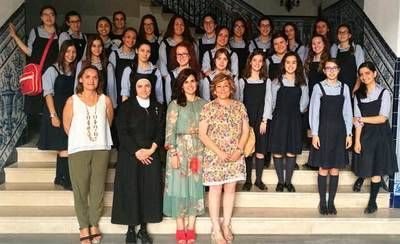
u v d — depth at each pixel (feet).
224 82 15.25
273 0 34.71
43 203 17.70
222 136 15.35
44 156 19.79
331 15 29.78
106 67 17.63
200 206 15.93
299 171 19.08
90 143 15.23
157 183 15.70
